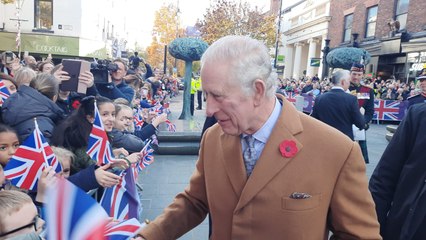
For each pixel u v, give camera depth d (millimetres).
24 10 18109
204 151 1531
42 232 1603
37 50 18250
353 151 1303
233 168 1359
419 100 6188
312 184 1267
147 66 10406
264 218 1278
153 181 5359
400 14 17562
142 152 3174
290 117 1326
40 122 2959
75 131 2818
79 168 2678
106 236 1328
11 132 2523
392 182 1947
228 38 1267
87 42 19562
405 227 1790
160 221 1571
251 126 1309
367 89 5309
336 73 4367
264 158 1291
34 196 2141
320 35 28000
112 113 3191
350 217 1274
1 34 17672
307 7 30750
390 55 17734
